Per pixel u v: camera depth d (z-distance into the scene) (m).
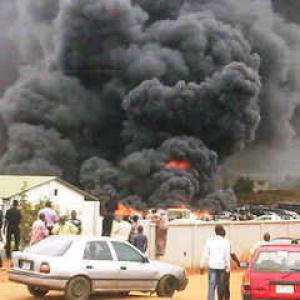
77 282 12.90
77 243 13.25
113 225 24.48
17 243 19.67
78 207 27.30
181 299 14.53
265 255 11.61
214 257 12.20
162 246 21.36
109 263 13.47
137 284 13.86
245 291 11.39
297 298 10.99
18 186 27.53
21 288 15.38
